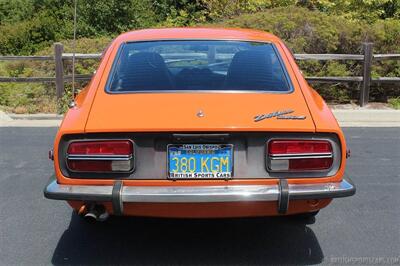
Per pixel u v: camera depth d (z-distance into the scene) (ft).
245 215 10.56
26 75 33.01
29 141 23.34
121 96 11.27
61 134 10.40
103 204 10.47
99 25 52.54
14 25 60.64
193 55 12.63
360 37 32.40
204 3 52.16
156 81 11.74
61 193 10.19
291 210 10.71
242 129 10.18
